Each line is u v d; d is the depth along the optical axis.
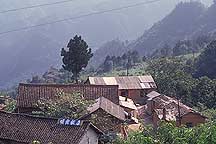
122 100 54.66
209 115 47.34
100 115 37.50
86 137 31.64
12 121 34.53
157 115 46.41
